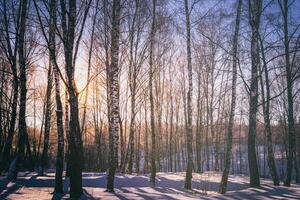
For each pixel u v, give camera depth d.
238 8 19.69
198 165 37.72
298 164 45.88
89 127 49.66
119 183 22.12
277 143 56.72
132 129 32.81
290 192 17.78
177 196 15.91
